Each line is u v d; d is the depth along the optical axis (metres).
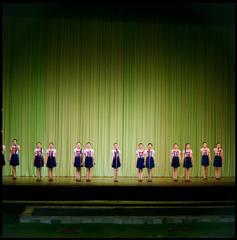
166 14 16.19
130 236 11.26
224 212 12.98
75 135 16.12
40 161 14.82
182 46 16.34
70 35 16.08
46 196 13.45
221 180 15.33
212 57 16.44
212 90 16.47
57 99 16.09
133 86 16.25
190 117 16.42
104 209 12.74
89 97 16.16
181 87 16.39
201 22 16.30
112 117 16.20
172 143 16.33
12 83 15.98
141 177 14.95
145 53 16.27
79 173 14.74
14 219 12.40
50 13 15.97
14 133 15.96
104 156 16.19
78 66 16.11
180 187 13.70
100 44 16.14
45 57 16.03
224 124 16.48
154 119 16.31
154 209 12.84
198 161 16.34
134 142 16.23
